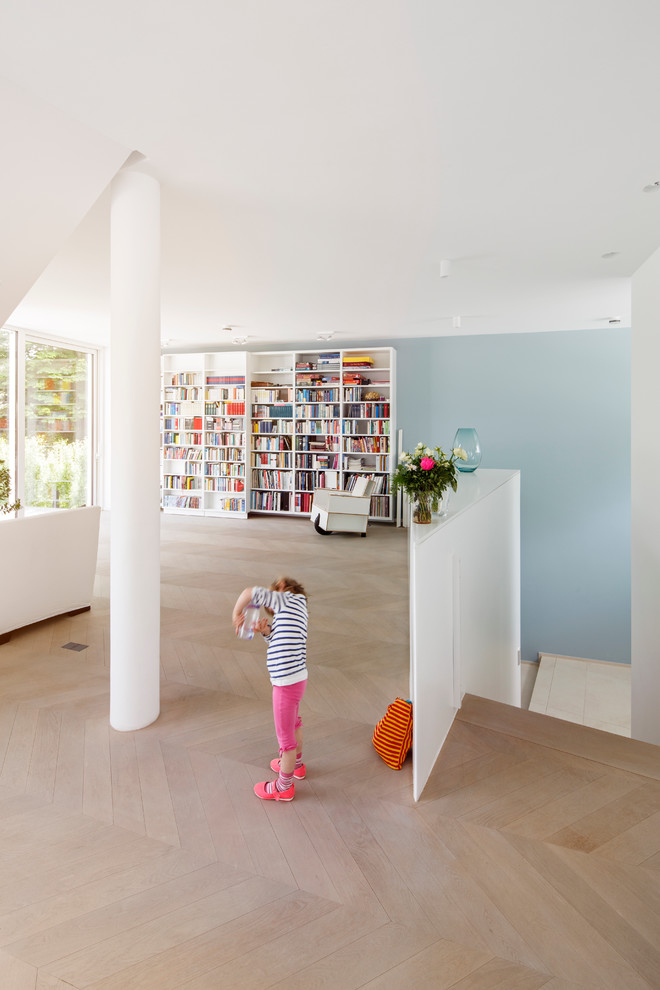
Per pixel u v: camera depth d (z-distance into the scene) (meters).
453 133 2.87
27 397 8.37
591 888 2.03
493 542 4.45
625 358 8.48
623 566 8.60
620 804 2.50
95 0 1.95
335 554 7.38
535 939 1.82
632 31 2.12
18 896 1.98
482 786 2.64
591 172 3.31
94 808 2.46
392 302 6.68
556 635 8.89
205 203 3.74
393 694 3.55
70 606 4.92
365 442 9.62
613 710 7.15
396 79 2.42
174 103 2.59
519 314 7.37
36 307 6.92
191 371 10.52
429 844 2.25
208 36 2.14
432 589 2.73
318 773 2.74
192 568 6.57
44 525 4.61
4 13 2.02
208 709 3.36
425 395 9.46
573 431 8.77
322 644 4.35
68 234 3.35
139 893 2.00
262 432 10.24
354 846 2.24
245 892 2.01
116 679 3.10
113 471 3.07
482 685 4.14
